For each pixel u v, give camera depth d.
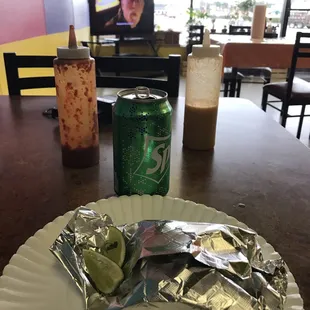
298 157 0.76
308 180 0.66
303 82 2.76
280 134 0.90
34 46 2.22
